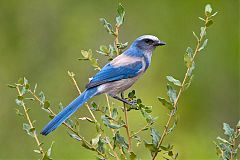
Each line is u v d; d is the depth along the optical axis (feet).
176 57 64.95
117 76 30.60
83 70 63.00
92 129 52.21
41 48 67.15
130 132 23.61
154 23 67.21
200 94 61.98
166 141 55.11
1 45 67.21
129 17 67.82
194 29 66.74
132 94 26.45
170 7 67.72
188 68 22.35
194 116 61.11
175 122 22.20
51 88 62.39
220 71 63.36
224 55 64.18
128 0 68.80
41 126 54.90
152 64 63.77
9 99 61.46
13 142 56.90
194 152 54.70
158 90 61.72
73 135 22.81
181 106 60.95
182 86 22.18
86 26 67.92
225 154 22.35
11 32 68.08
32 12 68.90
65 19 68.64
